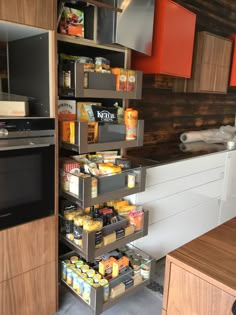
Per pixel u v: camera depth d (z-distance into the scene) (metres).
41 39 1.51
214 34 2.90
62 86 1.65
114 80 1.73
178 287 1.04
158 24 2.14
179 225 2.47
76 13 1.62
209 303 0.96
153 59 2.22
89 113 1.77
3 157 1.38
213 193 2.77
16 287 1.57
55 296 1.77
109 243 1.78
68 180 1.72
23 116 1.49
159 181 2.18
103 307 1.70
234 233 1.24
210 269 0.98
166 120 2.91
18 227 1.51
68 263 1.89
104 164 1.82
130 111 1.82
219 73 3.01
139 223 1.95
